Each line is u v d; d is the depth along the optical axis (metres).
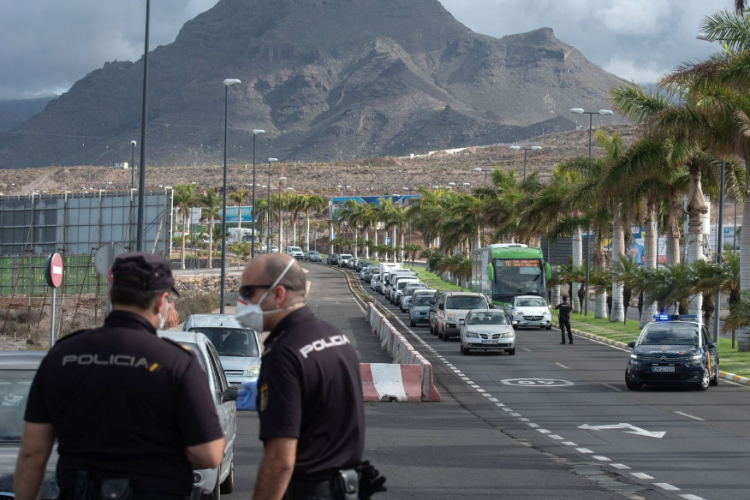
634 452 15.44
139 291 4.85
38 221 53.72
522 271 55.84
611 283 57.94
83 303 55.84
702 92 34.47
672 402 23.17
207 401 4.78
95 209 52.44
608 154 55.62
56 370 4.69
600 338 45.78
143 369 4.64
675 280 39.28
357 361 4.99
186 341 10.49
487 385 27.20
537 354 37.91
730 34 33.97
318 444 4.74
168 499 4.66
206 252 151.62
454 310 45.62
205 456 4.74
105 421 4.59
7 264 53.97
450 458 14.70
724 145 35.22
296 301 5.05
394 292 78.31
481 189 91.12
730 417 20.28
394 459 14.58
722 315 64.25
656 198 46.16
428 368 23.80
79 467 4.64
